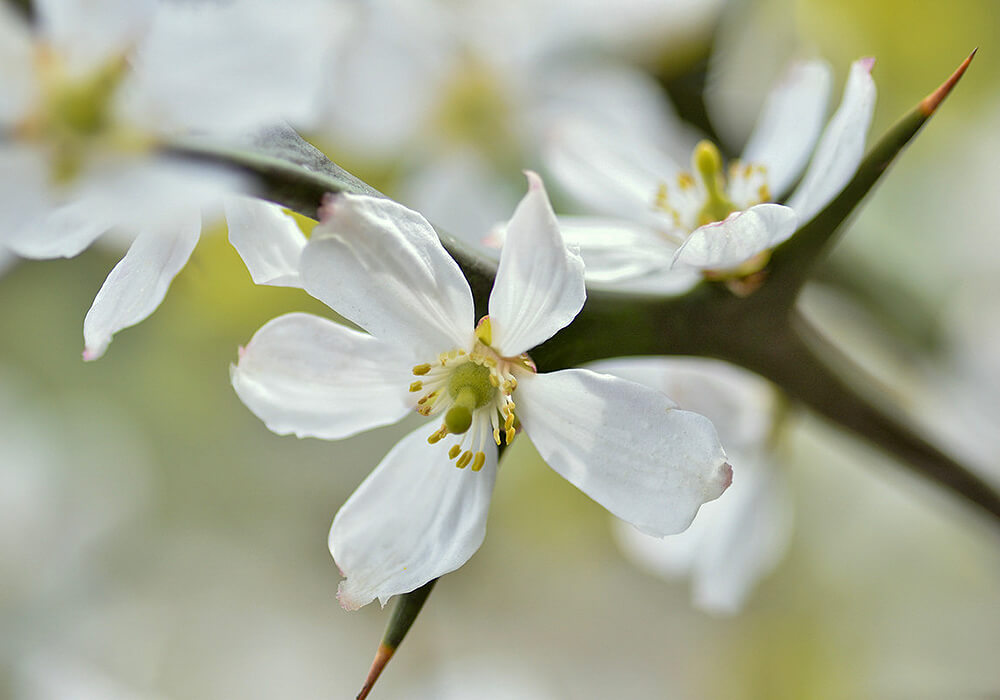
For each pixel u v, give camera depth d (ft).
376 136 1.30
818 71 1.04
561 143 1.08
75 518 1.87
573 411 0.93
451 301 0.92
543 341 0.94
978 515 1.02
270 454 1.94
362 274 0.91
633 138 1.10
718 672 1.83
